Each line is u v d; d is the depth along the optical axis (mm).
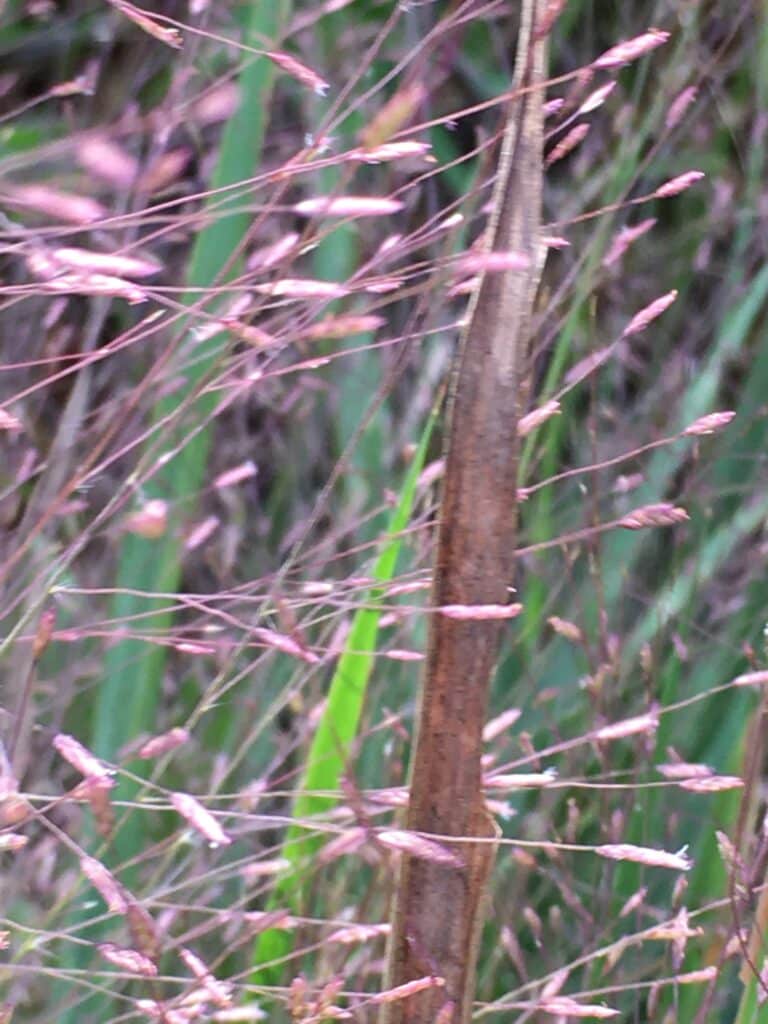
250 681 218
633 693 223
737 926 176
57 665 212
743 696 216
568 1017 193
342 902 199
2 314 220
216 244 204
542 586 220
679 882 188
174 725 215
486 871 161
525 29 156
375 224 233
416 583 175
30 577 196
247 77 206
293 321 183
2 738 176
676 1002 189
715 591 227
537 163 156
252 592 210
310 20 200
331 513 233
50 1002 191
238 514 226
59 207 156
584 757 214
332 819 188
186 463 204
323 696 211
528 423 172
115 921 191
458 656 158
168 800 178
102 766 168
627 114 232
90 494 212
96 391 214
